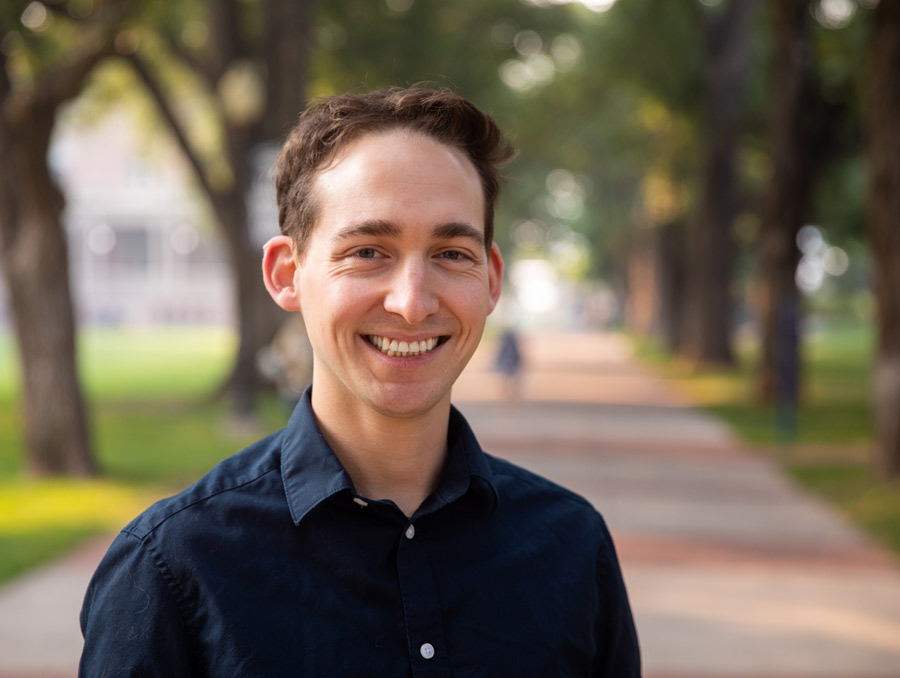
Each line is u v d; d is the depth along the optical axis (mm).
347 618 1353
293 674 1312
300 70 15797
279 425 13984
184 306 66500
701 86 21578
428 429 1466
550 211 46969
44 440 9570
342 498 1389
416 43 17344
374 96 1438
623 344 44875
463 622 1414
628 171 35781
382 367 1372
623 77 21766
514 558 1497
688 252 32094
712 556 7176
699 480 10430
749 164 26719
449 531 1465
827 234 21984
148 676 1313
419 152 1390
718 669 4895
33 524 7656
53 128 9172
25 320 9508
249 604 1336
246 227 16656
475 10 18641
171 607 1333
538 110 25328
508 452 12406
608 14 20906
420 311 1336
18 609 5621
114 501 8555
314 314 1417
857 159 20344
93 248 66125
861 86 15133
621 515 8594
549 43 19281
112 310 66125
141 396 18781
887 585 6426
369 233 1353
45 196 9273
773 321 17844
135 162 65000
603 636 1610
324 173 1406
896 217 9234
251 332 16969
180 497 1404
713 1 21438
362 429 1451
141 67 15914
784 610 5883
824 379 23922
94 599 1381
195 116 20469
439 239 1373
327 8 16703
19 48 10281
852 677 4797
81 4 9977
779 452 12367
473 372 27906
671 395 20625
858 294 67562
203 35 17922
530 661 1432
